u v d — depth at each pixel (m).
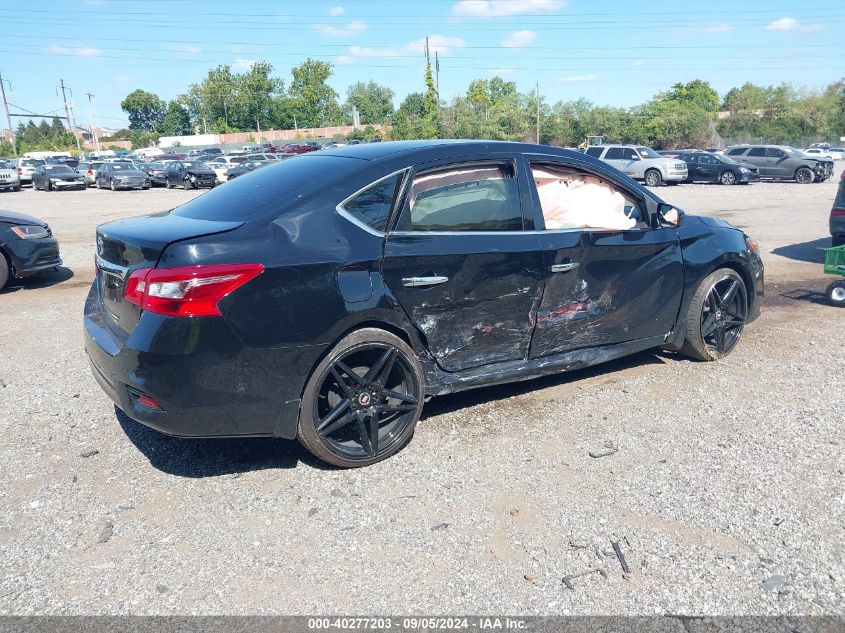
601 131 59.34
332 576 2.85
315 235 3.50
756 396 4.64
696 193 23.38
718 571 2.86
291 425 3.51
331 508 3.34
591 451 3.88
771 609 2.65
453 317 3.95
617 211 4.66
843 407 4.43
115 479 3.63
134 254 3.37
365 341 3.63
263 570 2.89
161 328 3.18
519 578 2.83
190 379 3.23
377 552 3.00
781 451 3.86
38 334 6.41
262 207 3.56
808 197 20.83
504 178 4.18
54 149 104.94
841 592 2.74
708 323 5.23
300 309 3.40
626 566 2.89
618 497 3.41
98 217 18.56
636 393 4.71
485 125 59.72
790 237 12.02
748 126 62.56
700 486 3.50
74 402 4.69
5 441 4.09
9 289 8.62
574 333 4.50
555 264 4.25
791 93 68.25
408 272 3.73
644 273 4.72
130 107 132.62
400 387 3.88
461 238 3.92
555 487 3.51
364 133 75.19
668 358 5.43
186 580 2.83
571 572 2.87
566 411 4.42
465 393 4.73
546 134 60.75
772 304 7.19
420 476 3.63
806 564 2.90
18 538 3.12
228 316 3.24
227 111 115.31
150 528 3.19
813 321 6.49
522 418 4.32
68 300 7.94
